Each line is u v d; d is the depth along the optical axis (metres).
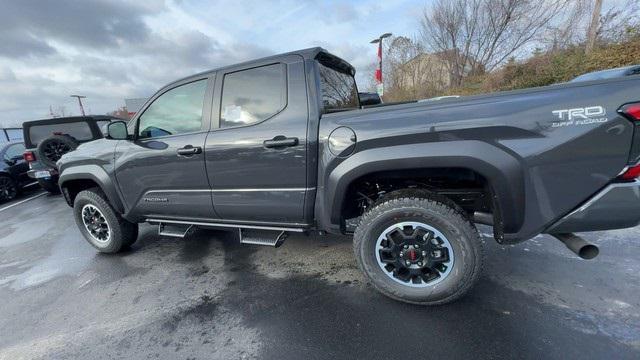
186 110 2.80
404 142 2.00
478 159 1.85
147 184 3.02
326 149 2.22
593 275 2.44
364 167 2.09
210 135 2.62
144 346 2.13
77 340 2.25
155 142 2.89
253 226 2.70
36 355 2.13
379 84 16.61
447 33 18.27
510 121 1.78
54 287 3.04
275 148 2.37
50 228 5.02
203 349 2.05
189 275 3.03
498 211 1.96
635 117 1.60
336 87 2.84
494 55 17.33
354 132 2.11
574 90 1.70
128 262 3.42
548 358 1.73
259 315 2.34
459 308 2.19
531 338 1.88
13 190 7.75
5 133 19.05
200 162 2.68
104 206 3.39
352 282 2.66
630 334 1.85
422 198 2.13
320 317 2.24
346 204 2.32
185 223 3.05
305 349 1.97
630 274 2.41
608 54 10.42
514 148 1.79
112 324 2.39
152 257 3.49
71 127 7.00
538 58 13.17
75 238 4.39
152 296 2.72
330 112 2.49
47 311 2.64
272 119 2.40
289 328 2.16
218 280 2.89
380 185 2.49
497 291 2.34
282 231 2.60
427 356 1.82
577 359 1.71
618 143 1.64
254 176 2.50
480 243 2.06
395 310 2.24
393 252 2.24
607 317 2.00
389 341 1.96
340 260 3.07
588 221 1.76
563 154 1.72
